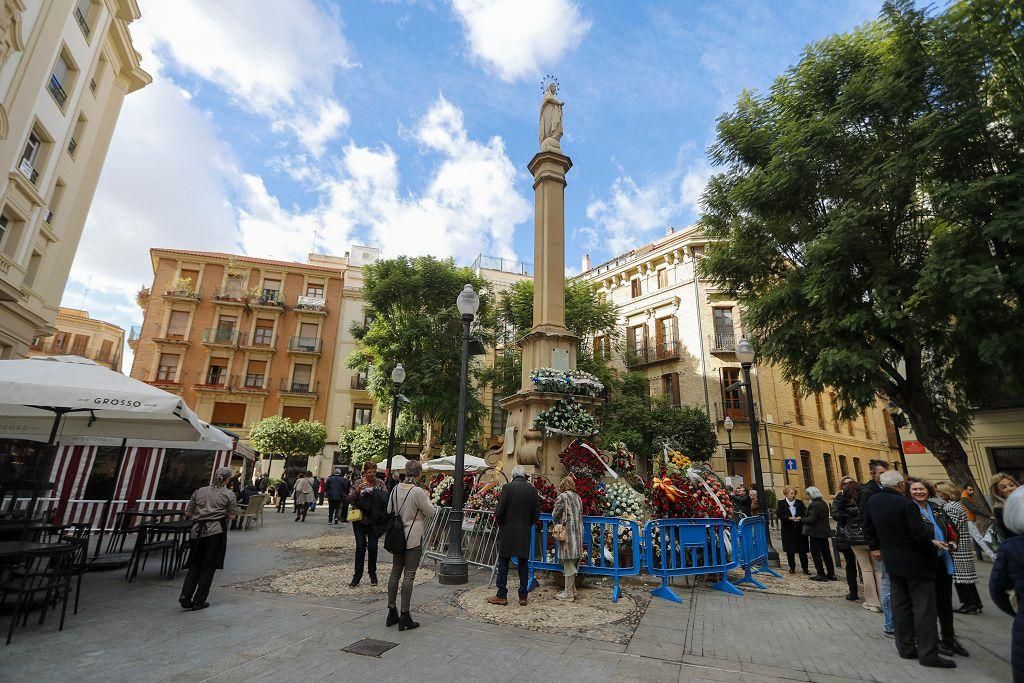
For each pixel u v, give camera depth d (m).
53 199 17.69
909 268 10.51
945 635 4.68
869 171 10.17
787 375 13.05
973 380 11.18
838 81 11.78
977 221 9.29
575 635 4.90
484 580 7.37
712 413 25.48
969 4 9.24
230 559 8.74
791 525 9.21
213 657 4.02
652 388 28.45
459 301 8.62
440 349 24.52
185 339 34.22
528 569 6.11
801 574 9.01
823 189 11.62
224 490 5.80
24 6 13.33
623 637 4.88
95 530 11.91
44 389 5.41
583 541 6.67
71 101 17.14
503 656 4.25
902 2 9.95
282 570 7.83
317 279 37.09
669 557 6.84
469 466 15.23
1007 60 9.07
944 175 9.73
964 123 8.99
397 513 5.07
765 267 13.72
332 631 4.78
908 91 9.83
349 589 6.60
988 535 8.04
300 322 35.94
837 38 12.12
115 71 20.48
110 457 12.74
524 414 9.80
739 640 4.90
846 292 10.77
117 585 6.50
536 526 6.96
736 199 12.86
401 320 25.22
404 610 4.91
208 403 33.47
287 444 29.28
